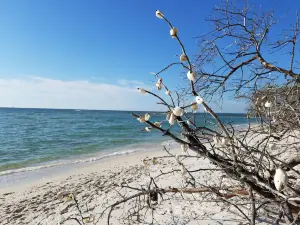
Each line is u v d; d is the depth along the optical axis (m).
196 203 3.44
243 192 2.47
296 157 2.63
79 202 5.06
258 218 2.69
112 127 35.31
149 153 12.83
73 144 18.03
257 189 1.99
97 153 14.01
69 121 50.22
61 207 5.07
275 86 2.67
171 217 3.15
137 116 1.76
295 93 2.60
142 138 21.38
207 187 2.50
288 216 1.79
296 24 2.45
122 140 20.00
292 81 2.61
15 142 19.31
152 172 7.30
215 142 1.87
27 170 9.89
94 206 4.54
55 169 9.96
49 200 5.82
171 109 1.75
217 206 3.24
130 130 30.02
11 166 10.95
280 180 1.21
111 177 7.72
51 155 13.74
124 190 5.28
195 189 2.58
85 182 7.37
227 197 2.53
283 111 2.49
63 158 12.73
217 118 1.72
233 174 1.94
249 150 1.96
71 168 10.05
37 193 6.59
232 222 2.80
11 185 7.71
